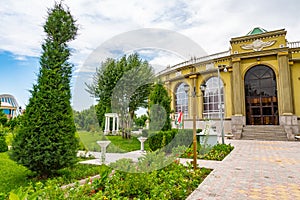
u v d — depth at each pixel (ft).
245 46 57.31
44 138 14.82
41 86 15.76
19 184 14.37
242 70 57.72
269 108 54.85
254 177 16.03
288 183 14.57
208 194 12.21
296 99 52.29
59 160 15.01
